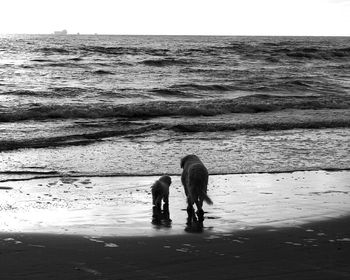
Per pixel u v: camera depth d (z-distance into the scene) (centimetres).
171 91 3222
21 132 1898
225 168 1387
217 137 1903
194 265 643
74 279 588
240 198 1059
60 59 5753
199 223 865
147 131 2003
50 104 2522
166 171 1349
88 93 3056
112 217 907
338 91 3644
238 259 669
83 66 4938
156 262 654
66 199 1045
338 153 1638
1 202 1012
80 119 2289
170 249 713
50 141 1747
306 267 639
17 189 1135
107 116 2383
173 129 2041
